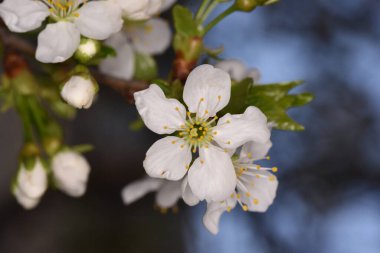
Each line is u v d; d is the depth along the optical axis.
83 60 0.24
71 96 0.23
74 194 0.26
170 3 0.26
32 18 0.24
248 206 0.24
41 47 0.23
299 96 0.24
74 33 0.24
